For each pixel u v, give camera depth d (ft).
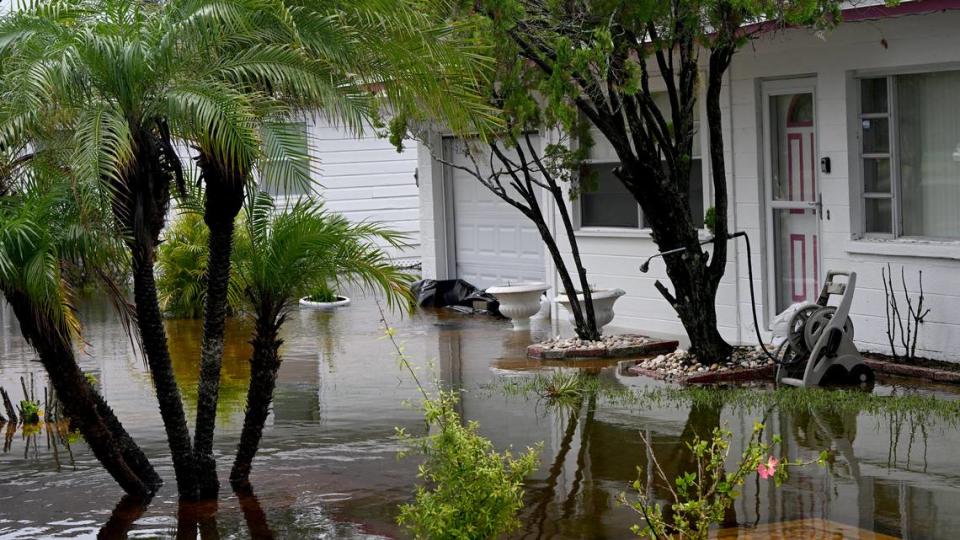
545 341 48.37
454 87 28.12
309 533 25.20
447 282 65.05
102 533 25.90
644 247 52.49
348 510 26.76
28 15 26.14
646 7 36.32
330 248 28.17
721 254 41.29
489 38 35.47
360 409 37.76
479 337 52.75
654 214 41.45
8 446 34.88
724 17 36.94
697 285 41.27
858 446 30.09
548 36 38.29
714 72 39.75
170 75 25.54
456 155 66.59
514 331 54.13
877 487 26.45
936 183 41.34
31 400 39.58
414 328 56.70
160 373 27.63
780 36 44.75
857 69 42.45
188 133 25.72
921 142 41.63
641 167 40.83
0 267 24.35
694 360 41.98
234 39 26.40
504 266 64.23
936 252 40.40
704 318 41.34
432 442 21.57
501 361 46.14
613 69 37.91
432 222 67.41
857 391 36.94
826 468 28.19
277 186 26.53
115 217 26.16
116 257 26.37
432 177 67.10
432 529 20.36
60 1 26.21
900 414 33.30
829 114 43.62
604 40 35.32
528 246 62.34
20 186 26.68
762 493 26.40
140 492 28.58
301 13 26.17
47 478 30.83
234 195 27.17
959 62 39.47
